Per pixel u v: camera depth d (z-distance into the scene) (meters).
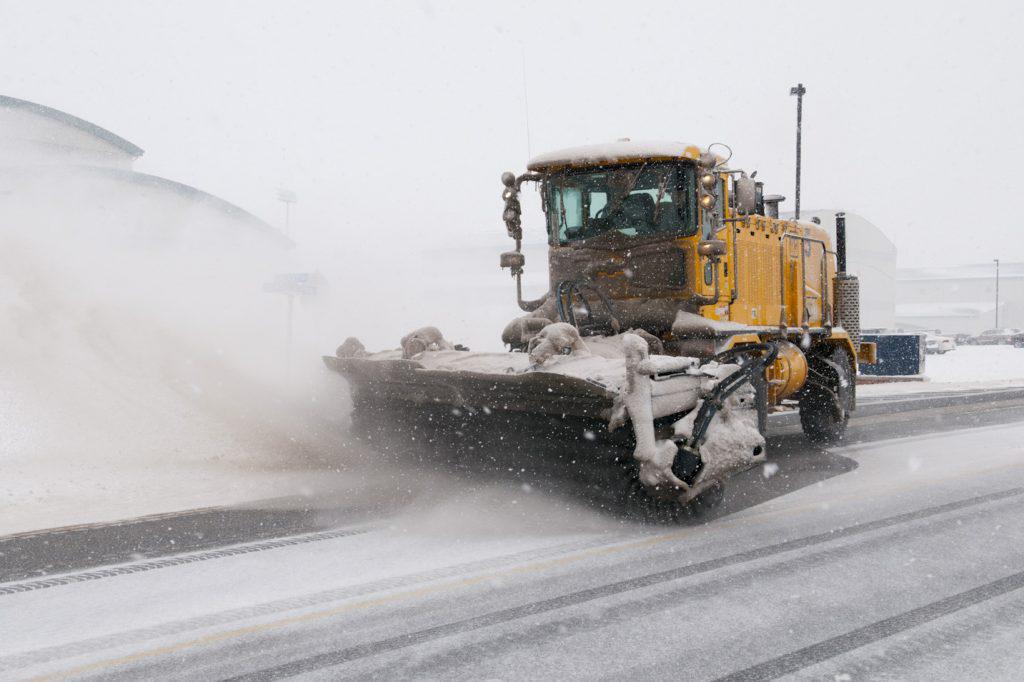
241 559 5.13
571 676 3.45
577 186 8.27
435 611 4.20
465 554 5.25
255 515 6.32
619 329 7.98
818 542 5.64
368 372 7.92
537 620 4.08
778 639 3.88
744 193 8.30
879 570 4.99
